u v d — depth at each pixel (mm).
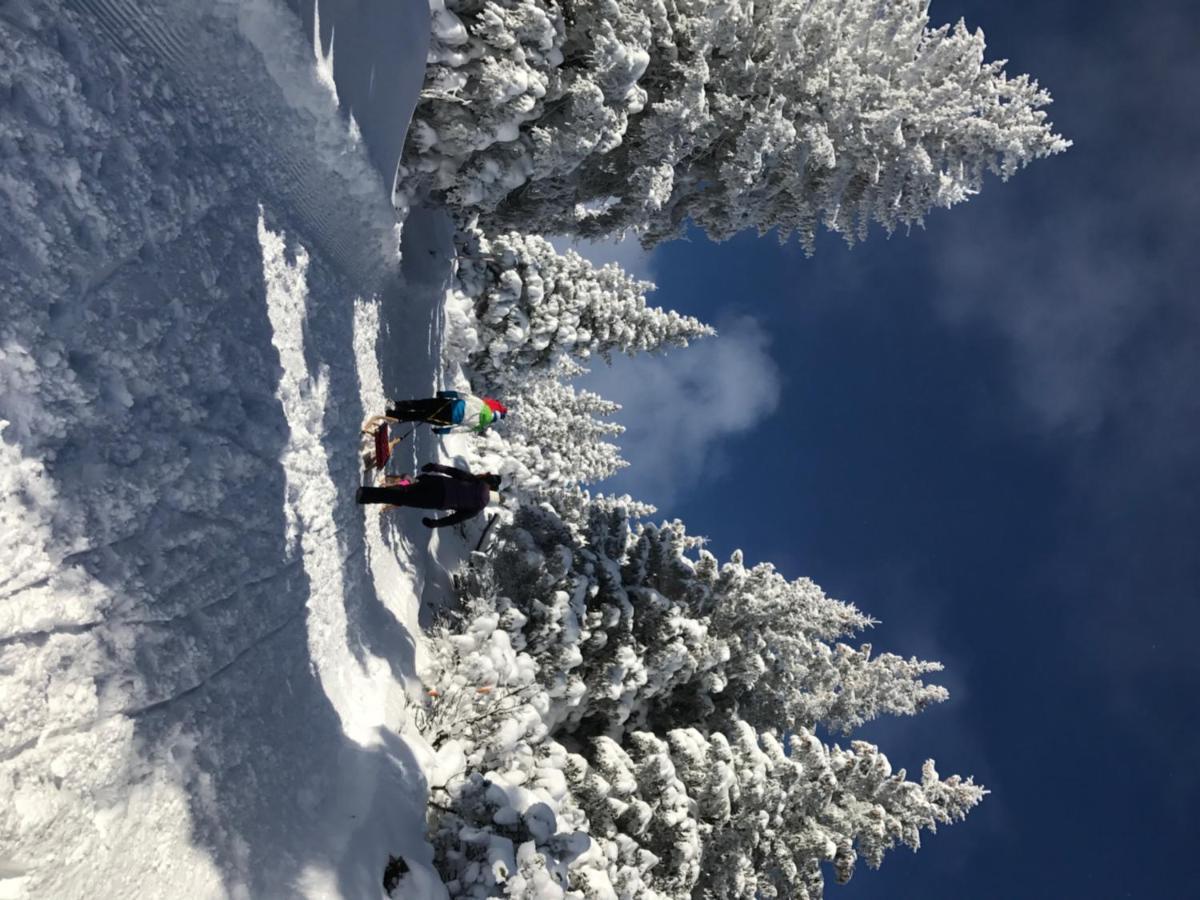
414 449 9875
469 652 7965
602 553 12453
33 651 2736
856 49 12570
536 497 14609
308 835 4531
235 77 4645
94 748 2979
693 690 13695
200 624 3916
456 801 6414
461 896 5738
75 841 2814
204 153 4426
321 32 5086
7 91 2945
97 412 3234
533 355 14836
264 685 4559
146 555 3484
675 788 10781
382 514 8109
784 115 12125
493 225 13250
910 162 12281
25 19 3096
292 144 5434
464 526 11586
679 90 10906
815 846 13961
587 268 16375
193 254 4180
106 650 3141
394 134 6801
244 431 4586
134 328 3562
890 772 16094
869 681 19734
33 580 2775
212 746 3842
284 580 5059
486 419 8188
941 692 19922
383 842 5109
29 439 2855
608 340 16578
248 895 3803
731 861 12023
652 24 10320
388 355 8664
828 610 19984
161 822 3348
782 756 13578
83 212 3240
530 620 9742
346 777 5254
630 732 12242
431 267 9961
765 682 16469
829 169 12328
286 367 5340
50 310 3041
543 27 7824
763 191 12797
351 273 7406
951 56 12570
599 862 8109
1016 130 12555
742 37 11406
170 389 3824
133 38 3834
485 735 7473
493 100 7641
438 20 7039
